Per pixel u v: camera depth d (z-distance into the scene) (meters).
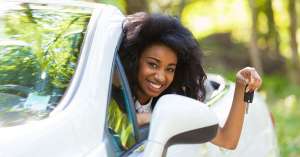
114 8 3.13
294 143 8.20
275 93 12.84
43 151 2.12
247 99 3.11
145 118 3.05
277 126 8.84
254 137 3.99
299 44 16.23
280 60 15.74
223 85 4.13
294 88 12.76
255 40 12.29
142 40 3.01
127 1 7.34
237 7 16.44
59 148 2.16
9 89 2.52
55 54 2.70
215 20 16.58
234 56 15.68
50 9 3.08
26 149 2.10
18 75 2.62
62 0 3.26
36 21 2.94
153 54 3.02
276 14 16.50
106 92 2.49
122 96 2.73
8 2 3.17
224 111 3.71
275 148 4.32
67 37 2.78
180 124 2.40
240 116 3.13
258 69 12.24
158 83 3.05
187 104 2.45
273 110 10.51
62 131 2.22
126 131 2.64
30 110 2.39
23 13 3.03
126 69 3.02
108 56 2.65
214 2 16.27
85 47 2.67
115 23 2.94
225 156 3.49
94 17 2.92
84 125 2.30
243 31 16.66
